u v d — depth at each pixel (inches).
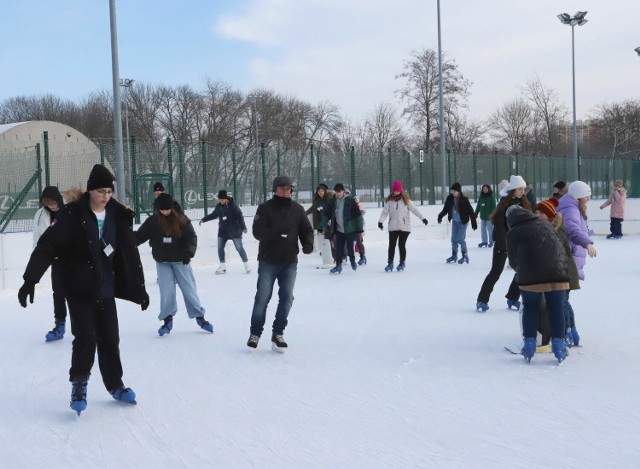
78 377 196.2
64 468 159.9
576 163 1216.8
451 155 955.3
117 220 203.8
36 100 2504.9
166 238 299.9
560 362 243.3
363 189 821.9
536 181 1114.7
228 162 693.3
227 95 2218.3
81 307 197.3
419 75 1686.8
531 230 243.6
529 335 245.8
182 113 2212.1
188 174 666.8
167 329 304.3
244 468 157.1
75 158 637.9
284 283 270.8
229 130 2199.8
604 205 822.5
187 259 300.4
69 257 195.8
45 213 323.9
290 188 271.4
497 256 343.6
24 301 186.4
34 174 574.9
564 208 265.7
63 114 2479.1
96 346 206.8
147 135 2190.0
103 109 2412.6
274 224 268.5
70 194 205.9
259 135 2178.9
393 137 2021.4
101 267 199.2
